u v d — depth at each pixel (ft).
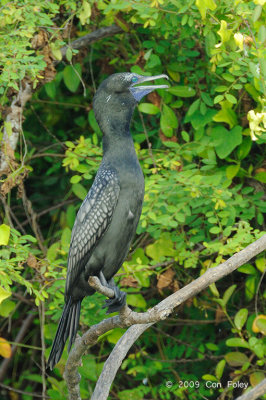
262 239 20.88
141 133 34.53
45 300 32.78
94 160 30.94
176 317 36.17
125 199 22.20
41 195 40.88
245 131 30.07
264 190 32.32
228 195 28.86
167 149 32.45
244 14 25.52
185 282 32.48
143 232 32.14
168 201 30.22
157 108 30.89
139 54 32.07
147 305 34.58
